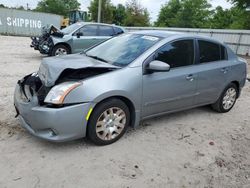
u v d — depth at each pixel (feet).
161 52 12.97
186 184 9.78
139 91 12.07
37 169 9.84
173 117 15.94
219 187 9.82
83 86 10.58
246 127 15.52
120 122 12.09
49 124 10.19
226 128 15.11
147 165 10.66
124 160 10.85
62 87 10.44
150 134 13.37
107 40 15.69
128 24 176.35
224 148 12.71
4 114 14.34
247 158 12.00
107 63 12.53
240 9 91.04
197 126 14.96
